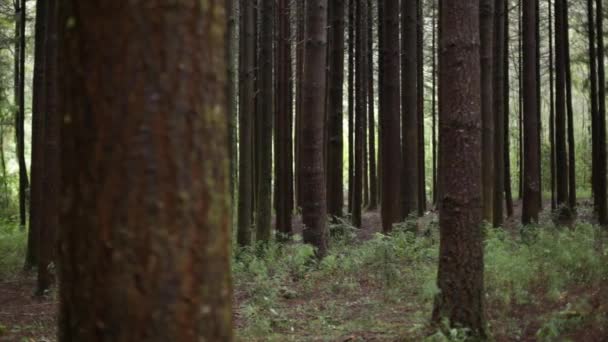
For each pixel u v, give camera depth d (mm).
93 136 2287
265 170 14719
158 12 2293
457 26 6281
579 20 21672
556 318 6305
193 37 2352
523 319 7000
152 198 2266
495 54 16219
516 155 32844
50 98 10969
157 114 2279
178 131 2309
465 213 6297
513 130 32031
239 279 11594
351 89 20297
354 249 13070
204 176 2367
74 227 2322
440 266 6453
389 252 11172
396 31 14898
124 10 2277
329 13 19672
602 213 16109
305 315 8750
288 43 19297
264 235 14445
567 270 8898
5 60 24016
